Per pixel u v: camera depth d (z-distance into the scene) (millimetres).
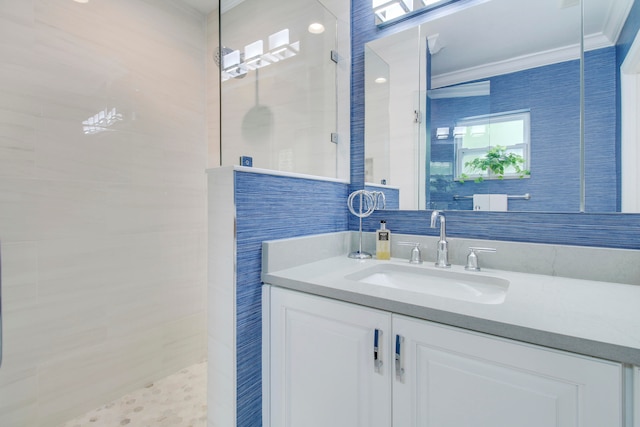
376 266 1267
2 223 1271
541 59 1139
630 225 1001
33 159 1348
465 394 715
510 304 773
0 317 677
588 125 1060
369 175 1547
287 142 1484
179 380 1836
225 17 1298
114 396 1631
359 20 1587
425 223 1383
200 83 2080
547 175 1125
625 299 812
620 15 1012
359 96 1586
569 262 1053
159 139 1836
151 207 1797
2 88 1263
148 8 1784
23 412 1329
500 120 1215
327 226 1462
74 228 1478
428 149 1378
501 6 1225
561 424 612
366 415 868
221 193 1069
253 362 1097
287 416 1057
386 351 829
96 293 1559
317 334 967
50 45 1396
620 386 566
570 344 599
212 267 1112
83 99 1507
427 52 1384
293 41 1525
